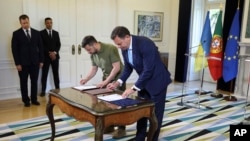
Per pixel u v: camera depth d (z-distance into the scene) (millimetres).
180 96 4980
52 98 2473
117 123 1925
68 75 5258
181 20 6305
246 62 5031
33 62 4168
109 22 5633
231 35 4734
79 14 5207
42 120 3547
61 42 5082
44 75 4773
